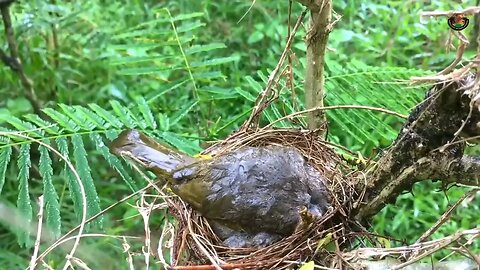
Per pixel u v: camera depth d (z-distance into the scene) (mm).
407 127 265
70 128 371
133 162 325
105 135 393
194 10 670
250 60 619
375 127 381
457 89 234
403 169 272
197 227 303
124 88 595
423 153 262
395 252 262
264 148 320
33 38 633
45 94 624
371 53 606
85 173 351
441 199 513
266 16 649
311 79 331
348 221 298
